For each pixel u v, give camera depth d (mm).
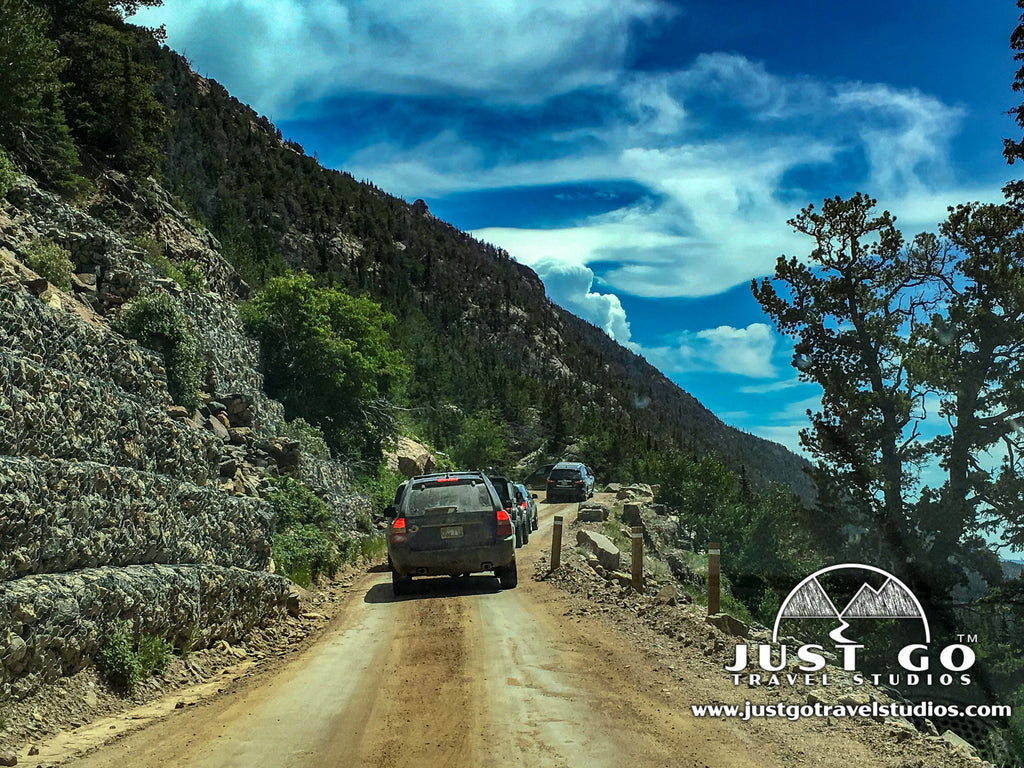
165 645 8102
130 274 20953
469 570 13758
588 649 8719
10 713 5742
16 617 5988
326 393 34812
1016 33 24875
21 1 23188
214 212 139125
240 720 6289
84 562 7660
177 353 20312
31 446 7801
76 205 25312
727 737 5691
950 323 28844
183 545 9859
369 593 14516
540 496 47531
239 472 15539
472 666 7930
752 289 33875
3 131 22766
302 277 35562
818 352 32844
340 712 6453
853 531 29078
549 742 5438
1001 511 26594
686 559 29781
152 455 10633
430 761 5094
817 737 5766
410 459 42094
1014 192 27219
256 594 10742
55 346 9969
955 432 28391
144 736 5895
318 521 18812
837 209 32438
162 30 36781
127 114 33312
